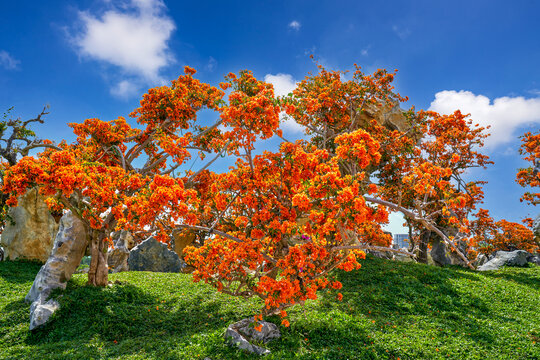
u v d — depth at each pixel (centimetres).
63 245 1505
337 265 1123
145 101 2044
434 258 3259
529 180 3120
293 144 1188
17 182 1070
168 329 1238
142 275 1938
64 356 996
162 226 1147
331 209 994
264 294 1149
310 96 2500
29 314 1317
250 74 1845
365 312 1395
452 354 1066
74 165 1166
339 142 1068
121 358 977
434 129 3009
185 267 2620
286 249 1234
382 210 1051
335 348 1043
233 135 1315
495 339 1202
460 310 1471
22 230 2205
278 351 1010
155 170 2084
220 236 1271
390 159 2795
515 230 2947
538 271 2483
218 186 1321
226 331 1068
